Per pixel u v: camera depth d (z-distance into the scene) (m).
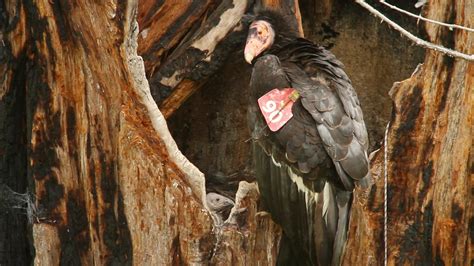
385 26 13.98
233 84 13.66
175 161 9.97
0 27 10.12
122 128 9.84
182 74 12.26
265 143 9.55
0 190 10.52
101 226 10.07
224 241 9.83
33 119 10.14
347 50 14.11
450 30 10.52
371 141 13.98
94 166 10.02
